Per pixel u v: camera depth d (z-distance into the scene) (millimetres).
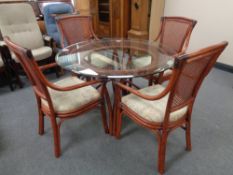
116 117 1667
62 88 1340
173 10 3467
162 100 1463
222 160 1548
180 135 1790
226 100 2320
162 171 1436
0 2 2992
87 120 2004
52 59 2838
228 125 1921
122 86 1445
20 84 2609
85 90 1636
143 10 3303
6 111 2145
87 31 2463
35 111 2148
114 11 3797
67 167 1503
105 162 1542
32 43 2811
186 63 1002
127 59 1762
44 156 1597
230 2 2770
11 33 2689
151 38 3525
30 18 2859
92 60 1743
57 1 3717
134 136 1794
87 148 1671
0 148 1671
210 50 1027
